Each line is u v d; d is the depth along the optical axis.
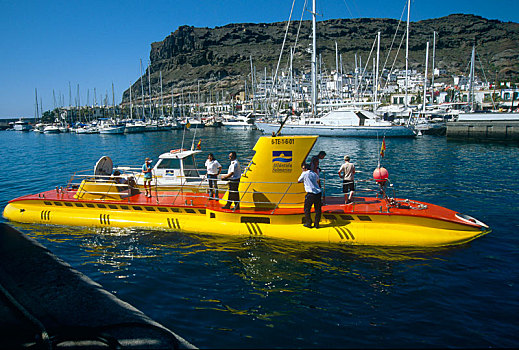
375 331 7.09
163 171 15.35
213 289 8.84
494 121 43.78
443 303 8.10
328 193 19.30
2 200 18.97
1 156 42.94
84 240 12.13
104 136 79.75
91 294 5.82
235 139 62.09
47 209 14.00
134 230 12.88
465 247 10.99
